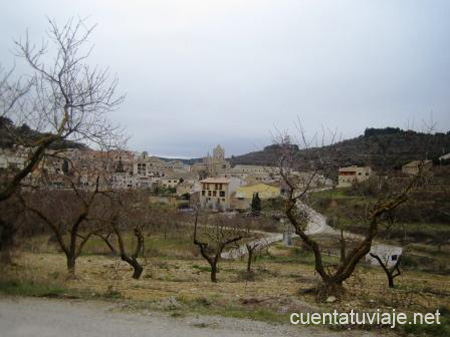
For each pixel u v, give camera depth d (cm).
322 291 1294
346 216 2684
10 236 1628
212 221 4234
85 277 1748
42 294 1017
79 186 1842
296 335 755
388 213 1530
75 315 830
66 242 3603
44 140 1181
